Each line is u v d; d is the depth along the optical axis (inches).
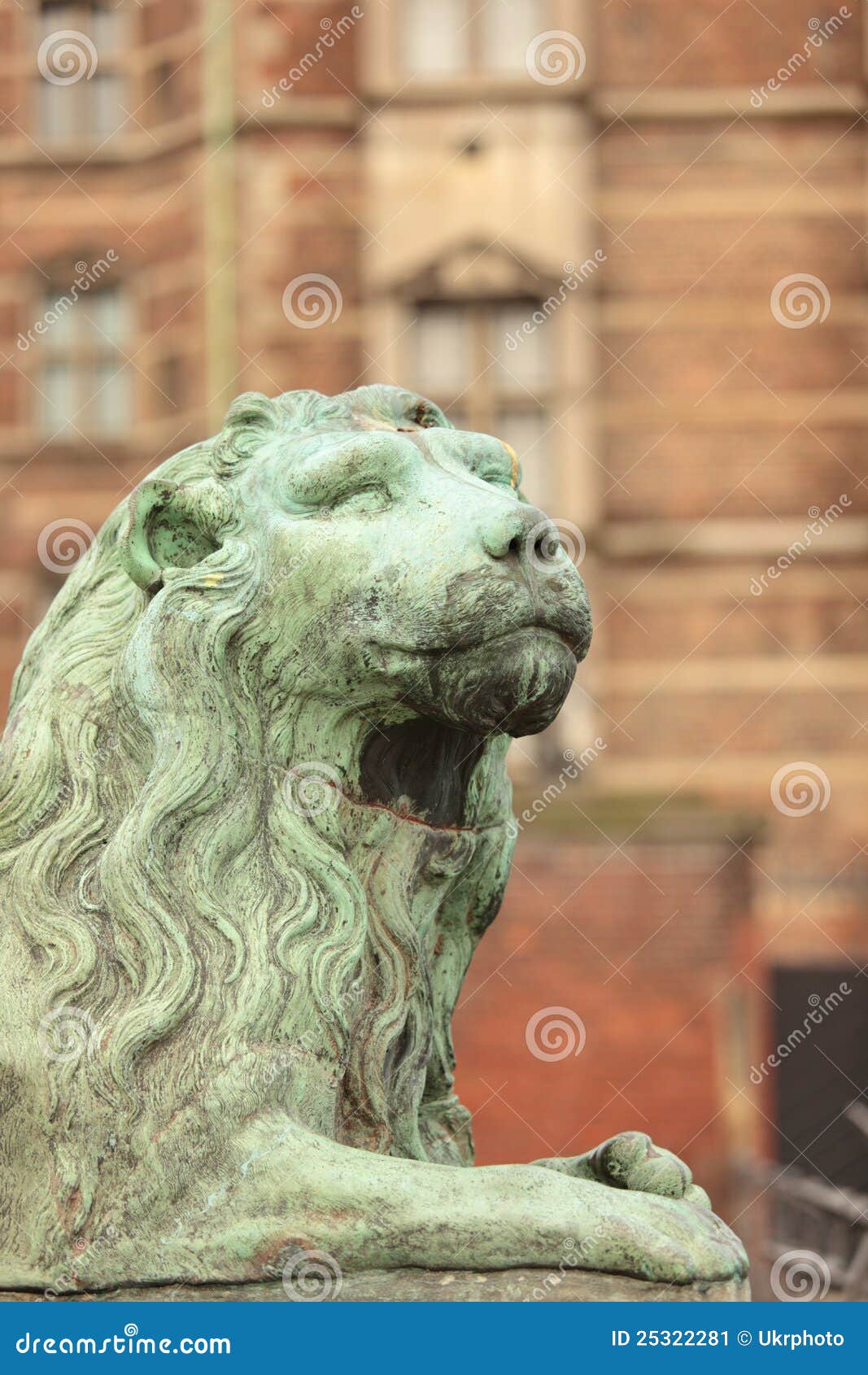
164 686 299.7
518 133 1872.5
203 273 1879.9
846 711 1877.5
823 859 1872.5
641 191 1894.7
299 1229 274.1
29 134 1975.9
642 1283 271.7
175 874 293.9
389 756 312.8
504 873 331.6
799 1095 1708.9
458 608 293.4
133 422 1955.0
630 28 1903.3
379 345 1854.1
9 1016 289.9
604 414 1886.1
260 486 314.3
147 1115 281.4
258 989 288.8
